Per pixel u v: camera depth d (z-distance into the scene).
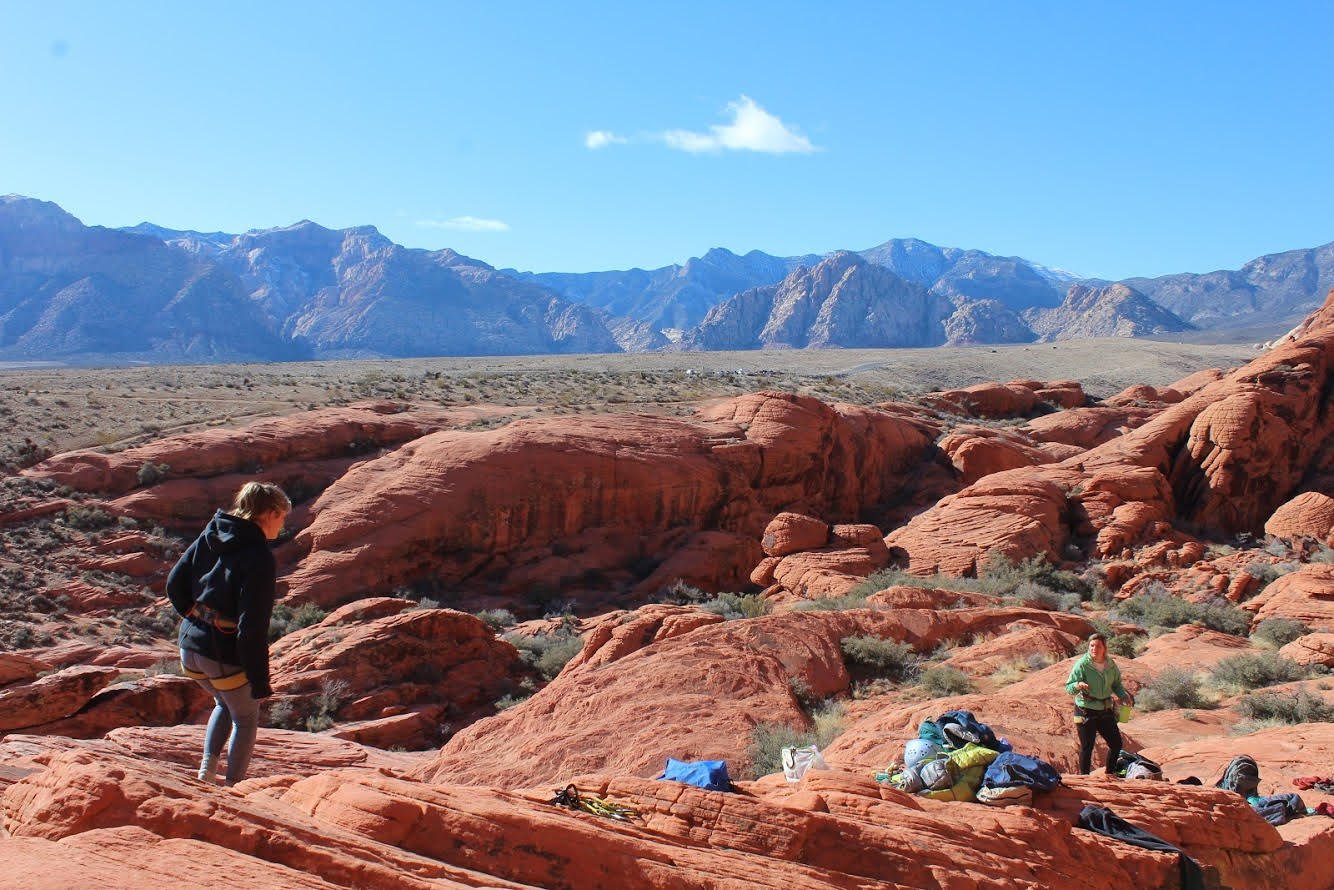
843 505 47.69
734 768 14.80
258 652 5.32
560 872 5.11
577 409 57.19
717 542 39.84
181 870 3.52
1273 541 34.47
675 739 15.71
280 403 55.41
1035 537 34.53
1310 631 23.73
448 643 27.06
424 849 5.20
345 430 45.28
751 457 44.25
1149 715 17.06
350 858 4.12
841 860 6.09
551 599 36.72
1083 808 7.80
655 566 39.56
